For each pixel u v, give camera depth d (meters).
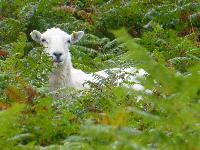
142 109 13.33
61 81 21.58
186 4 29.52
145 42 25.91
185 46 23.86
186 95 8.30
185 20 29.19
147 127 11.68
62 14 29.62
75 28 28.91
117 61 21.95
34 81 17.72
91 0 32.44
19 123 11.62
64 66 21.61
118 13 29.92
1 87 16.19
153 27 28.06
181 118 8.27
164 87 8.94
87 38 28.00
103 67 22.98
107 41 27.89
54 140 11.48
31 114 11.92
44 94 15.51
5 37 27.55
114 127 8.25
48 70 18.67
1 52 23.03
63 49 21.94
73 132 11.78
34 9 29.05
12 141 10.10
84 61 24.98
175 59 21.78
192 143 8.30
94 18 30.00
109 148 8.30
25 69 18.27
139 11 30.03
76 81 22.25
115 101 13.98
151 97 8.79
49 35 22.94
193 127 8.30
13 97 14.23
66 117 12.77
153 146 9.25
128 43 8.23
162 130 10.05
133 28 29.97
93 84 16.61
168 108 8.37
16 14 29.81
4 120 9.30
